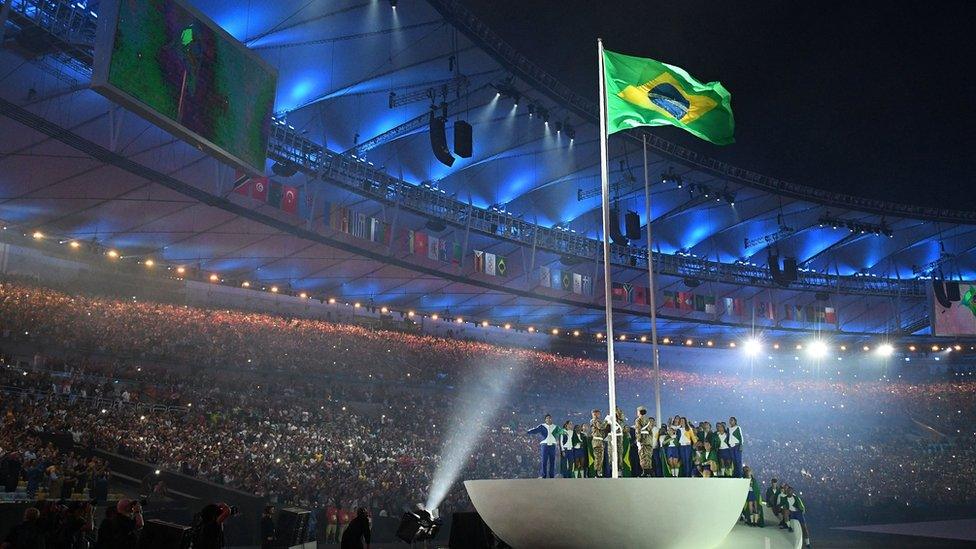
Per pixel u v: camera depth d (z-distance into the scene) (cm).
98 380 3809
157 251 4541
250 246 4541
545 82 4459
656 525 1231
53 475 2458
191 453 3195
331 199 4400
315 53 3656
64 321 4112
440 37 3834
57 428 3009
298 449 3650
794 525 2170
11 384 3303
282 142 3841
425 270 4912
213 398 4075
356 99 4234
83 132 3058
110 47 2370
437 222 4822
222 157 2864
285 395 4628
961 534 4100
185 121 2666
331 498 3170
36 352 3891
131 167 3169
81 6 2656
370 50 3750
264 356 4891
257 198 3641
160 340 4481
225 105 2861
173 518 2597
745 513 2194
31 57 2569
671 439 2052
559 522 1253
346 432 4228
